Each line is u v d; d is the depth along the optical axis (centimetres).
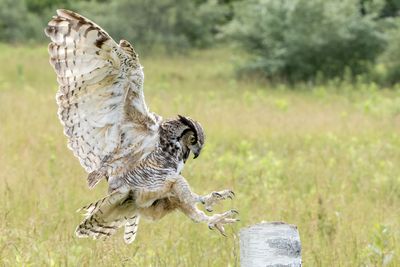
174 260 1330
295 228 954
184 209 1079
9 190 1627
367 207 1744
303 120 2997
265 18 4991
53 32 1054
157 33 6122
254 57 5103
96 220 1109
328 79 4750
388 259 1344
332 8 4891
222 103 3459
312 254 1386
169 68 5259
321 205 1638
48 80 4384
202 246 1428
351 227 1548
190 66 5425
